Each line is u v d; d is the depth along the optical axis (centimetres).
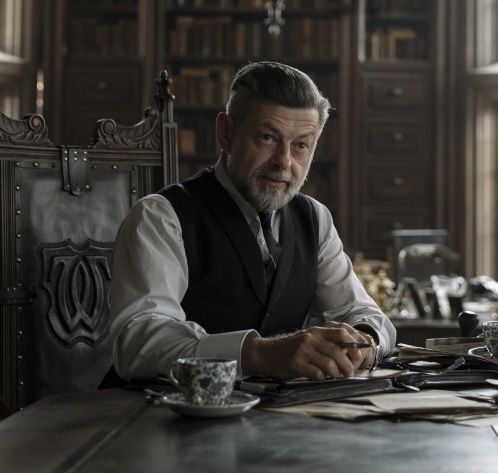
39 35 723
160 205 201
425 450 117
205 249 203
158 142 257
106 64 714
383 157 729
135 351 172
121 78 713
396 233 559
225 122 207
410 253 549
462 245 731
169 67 725
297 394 144
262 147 192
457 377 159
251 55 719
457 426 132
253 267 204
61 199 237
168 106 260
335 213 732
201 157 722
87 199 241
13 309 227
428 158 732
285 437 124
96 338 237
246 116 192
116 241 199
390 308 537
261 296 205
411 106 730
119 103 713
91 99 712
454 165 734
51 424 133
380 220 729
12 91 711
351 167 729
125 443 121
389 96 728
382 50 741
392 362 180
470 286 593
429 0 740
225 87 718
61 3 707
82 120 713
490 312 560
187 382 138
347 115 727
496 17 735
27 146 233
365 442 121
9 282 227
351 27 723
